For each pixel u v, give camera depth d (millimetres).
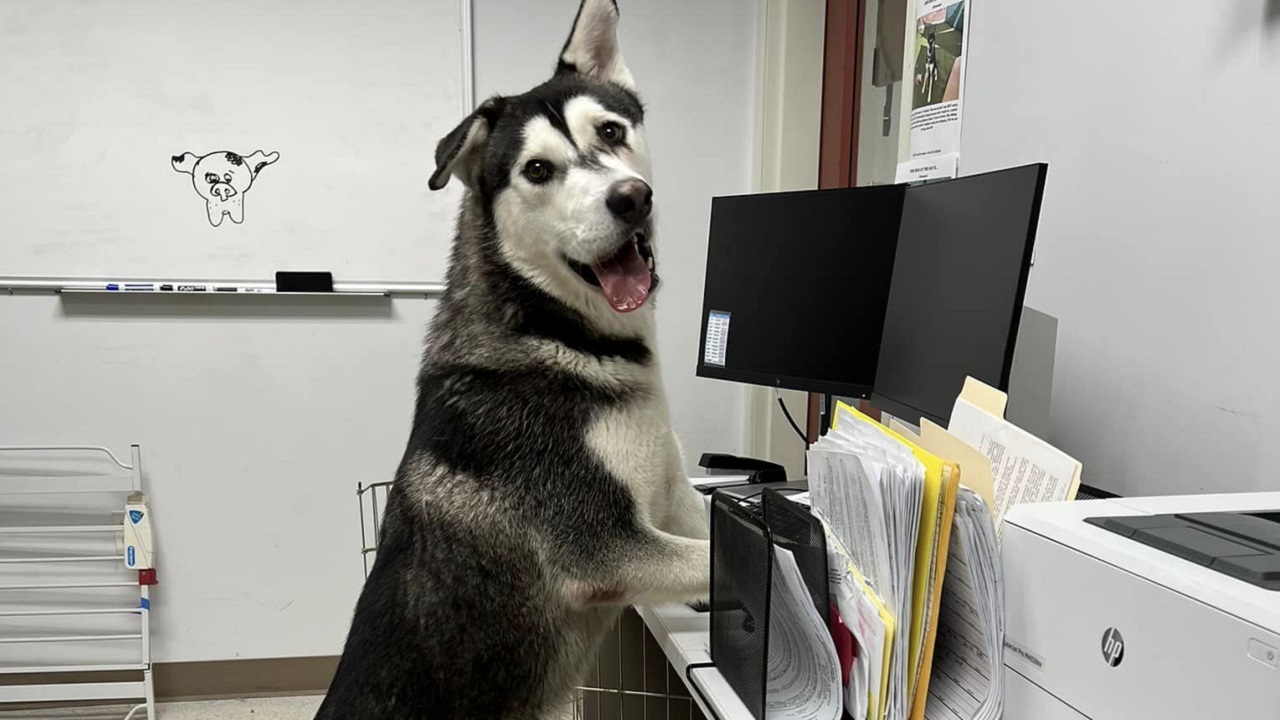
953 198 1079
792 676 836
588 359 1124
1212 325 970
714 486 1492
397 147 2320
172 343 2307
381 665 1064
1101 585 586
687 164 2486
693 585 1019
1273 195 889
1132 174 1089
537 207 1153
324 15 2252
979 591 695
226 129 2250
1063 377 1231
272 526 2406
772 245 1494
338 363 2379
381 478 2434
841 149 2289
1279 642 454
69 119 2191
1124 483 1111
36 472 2291
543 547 1061
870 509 737
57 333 2258
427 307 2391
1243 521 620
